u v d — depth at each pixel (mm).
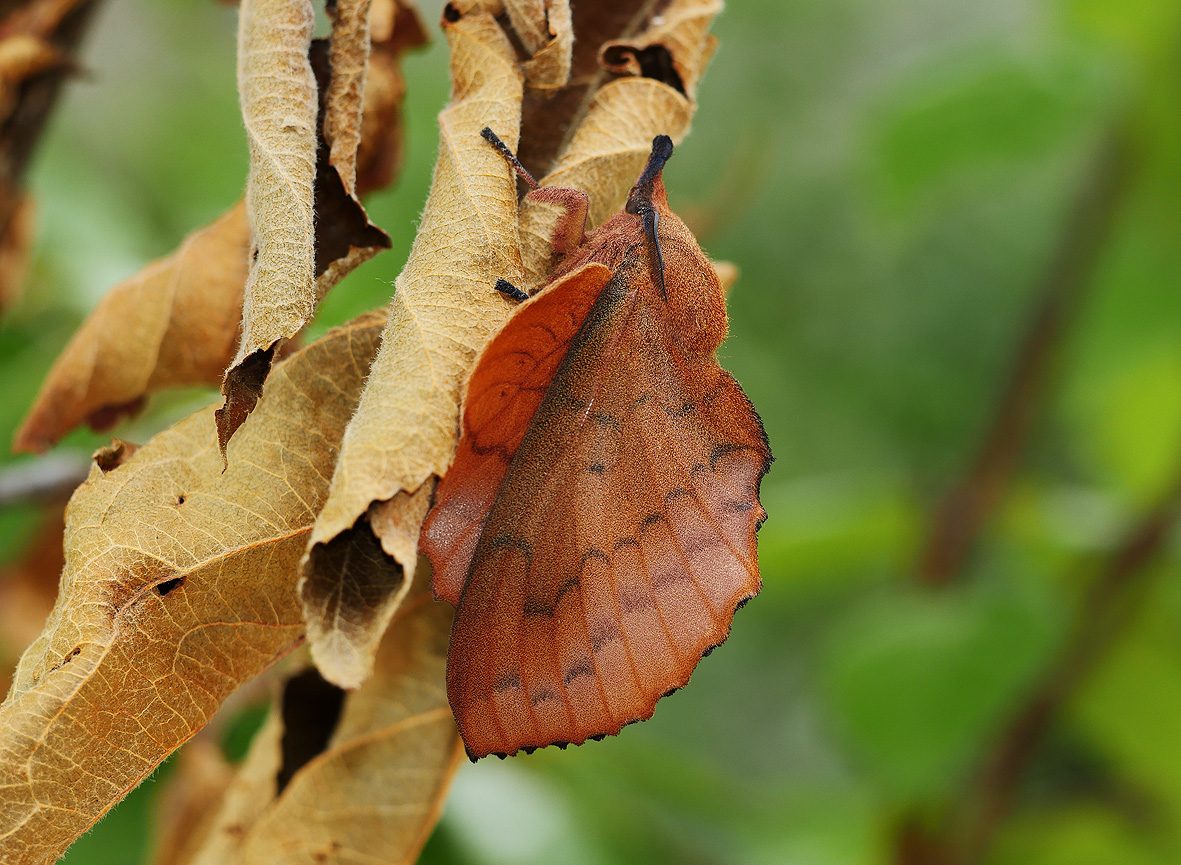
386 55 293
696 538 271
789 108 871
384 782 293
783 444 833
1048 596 456
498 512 268
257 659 270
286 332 263
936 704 419
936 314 821
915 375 821
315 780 292
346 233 276
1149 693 466
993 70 452
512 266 267
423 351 262
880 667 424
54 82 327
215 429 270
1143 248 483
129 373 292
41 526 391
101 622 265
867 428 839
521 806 353
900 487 467
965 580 464
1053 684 446
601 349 271
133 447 271
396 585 259
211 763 320
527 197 276
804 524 466
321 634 257
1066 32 457
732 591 271
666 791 423
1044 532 461
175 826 319
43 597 376
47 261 391
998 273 817
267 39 272
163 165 636
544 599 268
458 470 269
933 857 455
